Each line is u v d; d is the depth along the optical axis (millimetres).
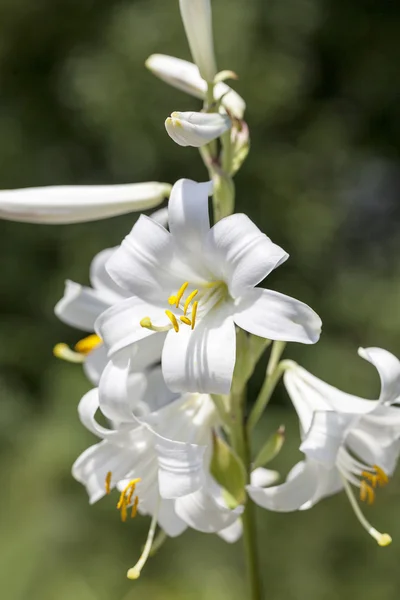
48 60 11742
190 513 3172
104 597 9219
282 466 9773
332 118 11977
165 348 3012
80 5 11445
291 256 11156
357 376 10461
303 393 3371
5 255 11281
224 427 3426
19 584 9133
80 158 11875
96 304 3854
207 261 3131
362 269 11789
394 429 3289
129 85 10570
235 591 9156
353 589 9430
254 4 10820
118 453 3352
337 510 9758
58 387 10320
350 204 12391
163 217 3676
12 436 10508
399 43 12680
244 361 3258
